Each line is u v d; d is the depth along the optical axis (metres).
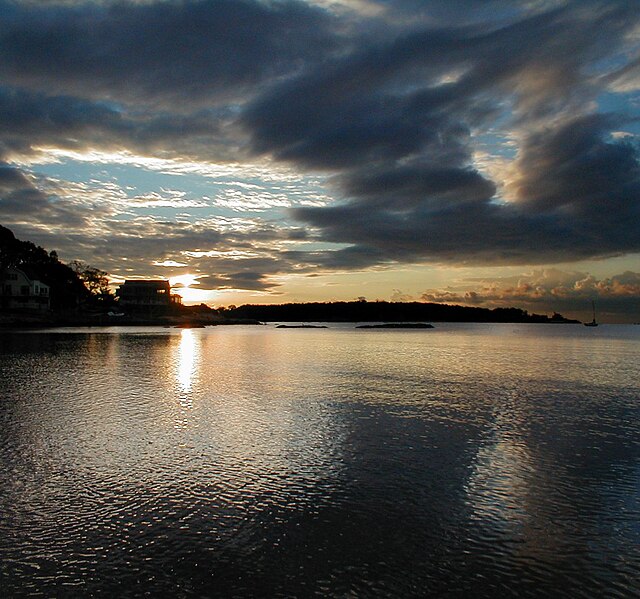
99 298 152.38
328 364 42.91
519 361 48.03
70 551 9.75
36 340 63.09
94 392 26.14
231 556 9.64
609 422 20.56
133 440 17.08
